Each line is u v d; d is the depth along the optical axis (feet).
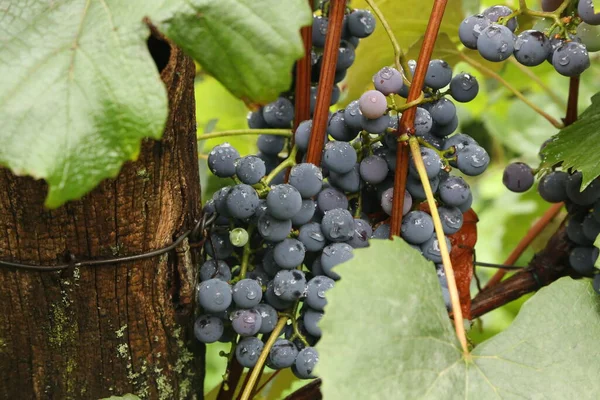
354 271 2.11
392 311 2.10
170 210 2.23
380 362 2.08
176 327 2.31
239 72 2.00
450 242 2.43
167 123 2.15
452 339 2.15
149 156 2.16
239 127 3.30
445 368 2.12
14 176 2.12
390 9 2.74
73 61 1.99
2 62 1.98
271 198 2.22
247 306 2.27
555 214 2.80
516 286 2.62
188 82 2.18
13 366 2.28
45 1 2.02
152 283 2.25
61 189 1.96
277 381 2.76
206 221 2.29
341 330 2.08
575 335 2.17
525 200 3.35
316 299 2.25
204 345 2.40
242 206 2.24
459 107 4.32
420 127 2.28
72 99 1.98
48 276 2.21
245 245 2.31
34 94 1.97
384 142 2.35
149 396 2.31
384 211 2.37
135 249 2.22
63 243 2.19
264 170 2.30
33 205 2.15
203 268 2.32
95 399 2.29
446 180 2.34
